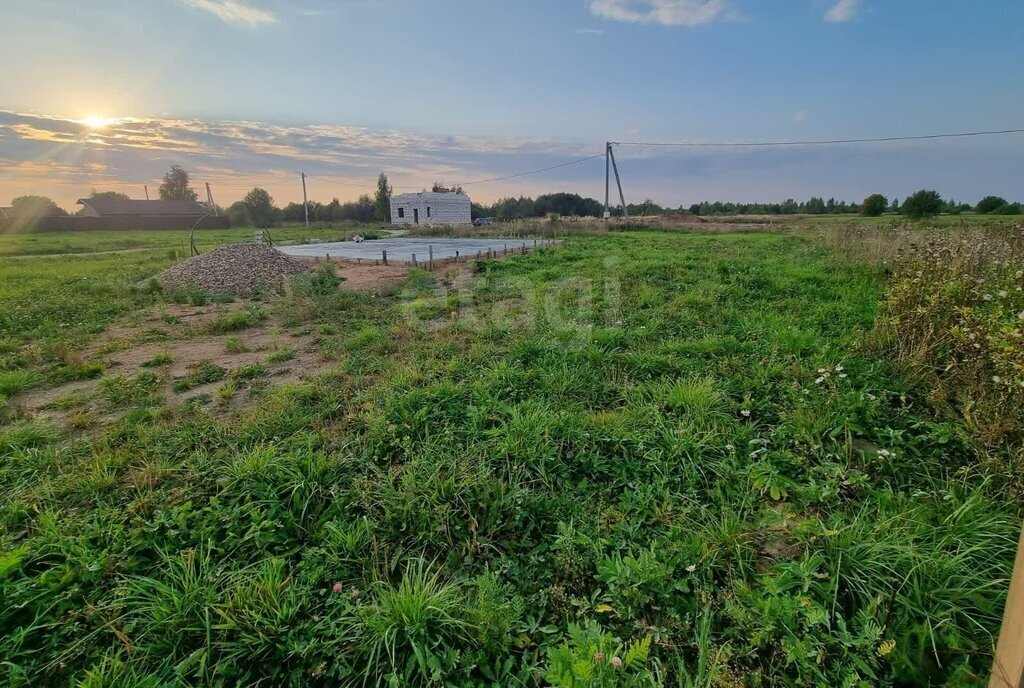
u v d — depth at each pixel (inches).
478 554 88.1
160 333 246.4
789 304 245.9
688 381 148.3
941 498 90.7
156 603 75.5
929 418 120.9
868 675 60.7
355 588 79.2
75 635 72.7
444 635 69.5
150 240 1095.6
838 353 162.4
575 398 145.0
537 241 704.4
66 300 324.5
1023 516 82.6
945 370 130.5
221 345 225.5
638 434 119.1
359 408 143.5
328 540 89.7
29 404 159.9
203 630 71.6
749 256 436.8
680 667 63.0
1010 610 46.6
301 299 306.8
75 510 100.7
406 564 85.9
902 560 73.3
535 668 64.7
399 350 199.8
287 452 119.3
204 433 131.2
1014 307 132.7
